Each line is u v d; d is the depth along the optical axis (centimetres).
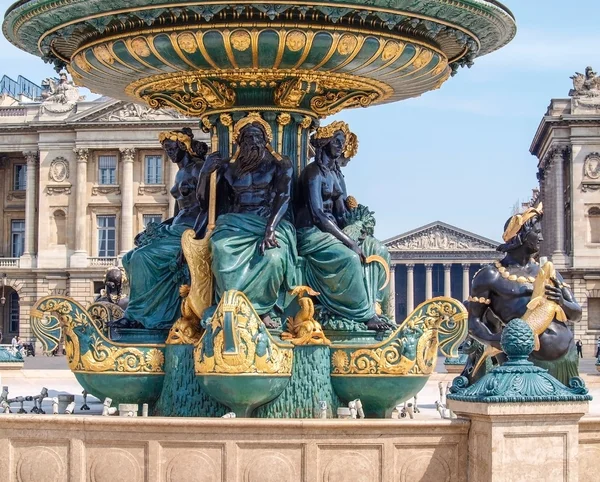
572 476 612
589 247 8238
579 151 8331
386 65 863
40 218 8019
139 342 877
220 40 809
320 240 870
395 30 834
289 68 854
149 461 641
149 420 641
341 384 839
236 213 854
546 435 609
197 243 843
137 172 7956
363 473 640
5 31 909
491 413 598
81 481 650
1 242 8494
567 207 8462
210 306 833
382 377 829
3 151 8162
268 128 872
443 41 884
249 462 638
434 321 837
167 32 814
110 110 7944
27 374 1414
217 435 638
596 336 8144
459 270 10975
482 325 777
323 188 892
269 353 778
